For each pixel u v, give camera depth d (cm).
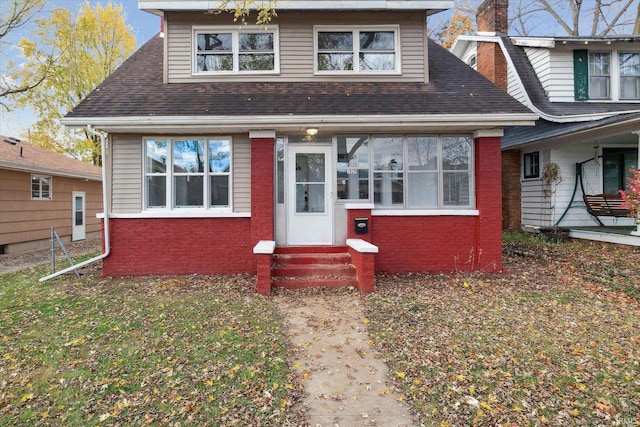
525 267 786
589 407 310
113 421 296
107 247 761
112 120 685
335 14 839
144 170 776
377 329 484
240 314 537
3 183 1177
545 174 1043
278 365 390
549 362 385
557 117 1026
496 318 509
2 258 1098
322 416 308
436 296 613
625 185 1059
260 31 843
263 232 757
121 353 411
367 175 802
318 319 523
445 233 782
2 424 293
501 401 321
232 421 298
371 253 643
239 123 705
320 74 841
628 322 487
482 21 1401
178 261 774
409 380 360
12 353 410
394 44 858
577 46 1137
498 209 766
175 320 511
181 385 348
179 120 693
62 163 1522
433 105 745
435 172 800
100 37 2136
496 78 1298
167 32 825
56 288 680
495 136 763
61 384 349
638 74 1145
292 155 797
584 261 775
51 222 1399
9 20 1334
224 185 795
